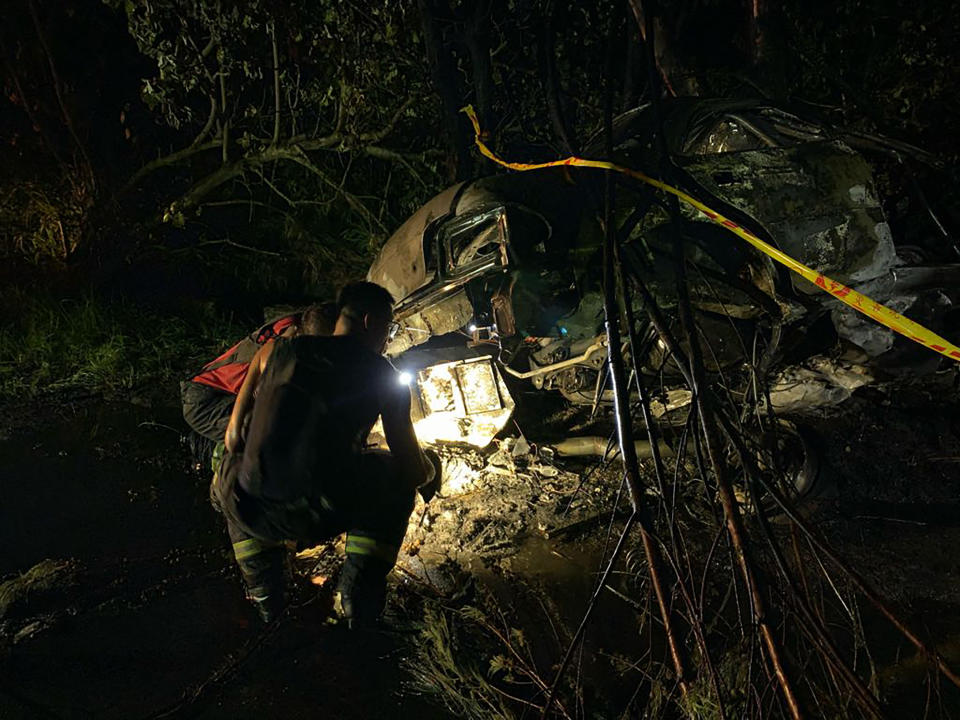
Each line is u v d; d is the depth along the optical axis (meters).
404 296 4.76
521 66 6.83
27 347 6.18
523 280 4.36
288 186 8.02
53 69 7.11
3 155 7.60
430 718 2.95
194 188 7.08
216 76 6.53
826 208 4.13
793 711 2.14
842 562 2.53
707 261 4.19
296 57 6.44
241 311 7.17
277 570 3.35
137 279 7.51
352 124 6.68
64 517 4.20
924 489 4.40
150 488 4.52
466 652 3.25
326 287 7.47
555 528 4.13
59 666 3.15
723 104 4.76
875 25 6.79
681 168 4.20
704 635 2.46
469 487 4.51
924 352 4.26
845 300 3.40
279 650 3.27
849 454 4.67
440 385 4.75
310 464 2.94
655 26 6.14
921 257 4.35
